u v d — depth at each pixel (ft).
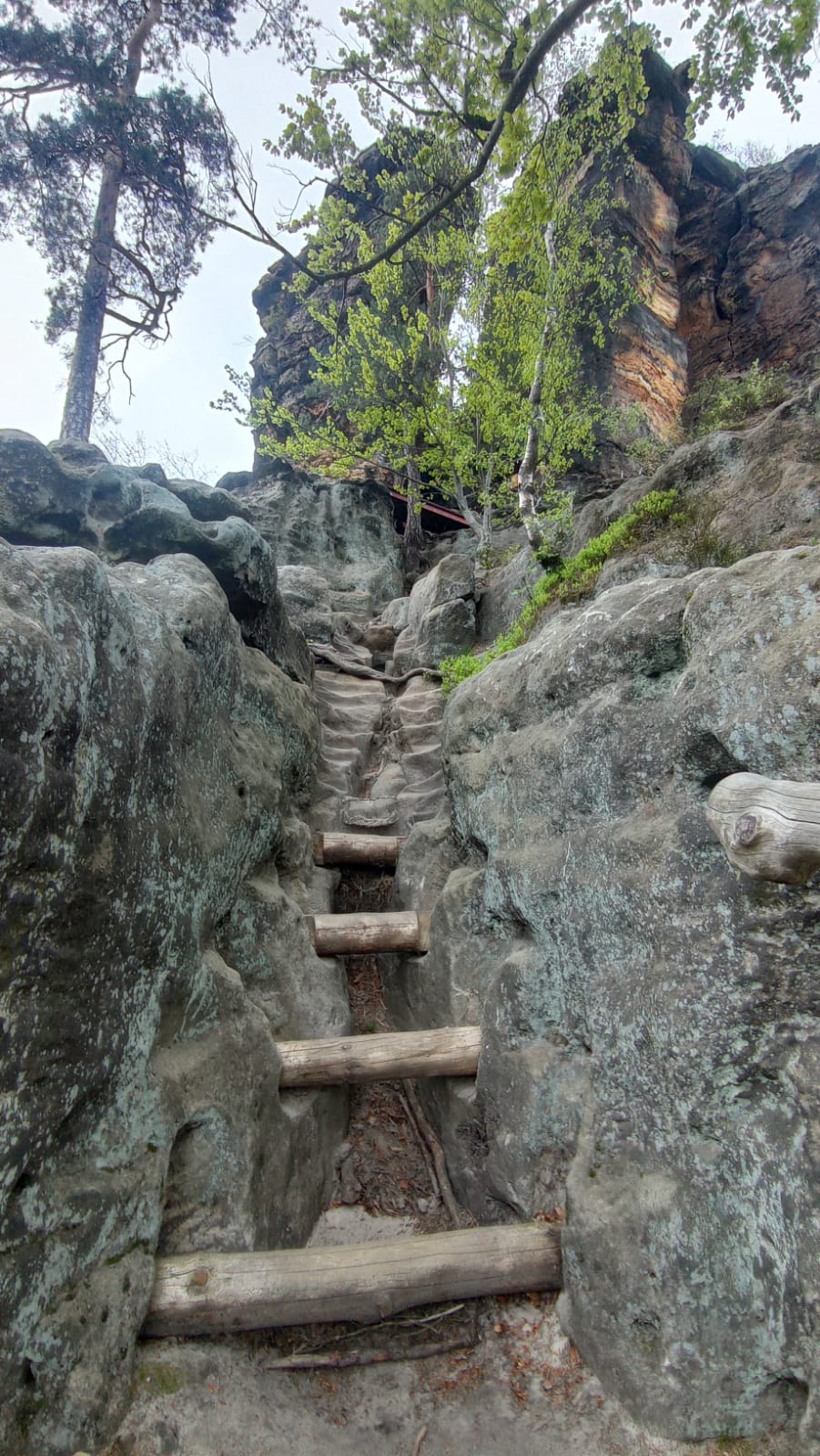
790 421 15.97
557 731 12.03
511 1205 11.42
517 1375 9.61
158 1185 9.30
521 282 30.55
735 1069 8.60
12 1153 7.32
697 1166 8.82
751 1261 8.30
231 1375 9.14
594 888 10.62
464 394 30.35
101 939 8.73
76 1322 7.84
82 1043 8.41
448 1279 9.84
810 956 8.13
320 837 18.01
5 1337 7.09
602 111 25.93
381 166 46.68
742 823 7.11
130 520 16.14
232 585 17.29
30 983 7.64
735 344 45.01
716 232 48.06
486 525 31.42
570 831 11.40
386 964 16.94
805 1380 7.80
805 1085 8.02
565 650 11.92
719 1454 8.23
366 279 33.35
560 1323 9.95
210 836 11.68
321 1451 8.66
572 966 11.15
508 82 14.78
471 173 15.69
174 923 10.25
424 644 26.37
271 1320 9.29
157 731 10.21
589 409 35.70
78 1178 8.36
